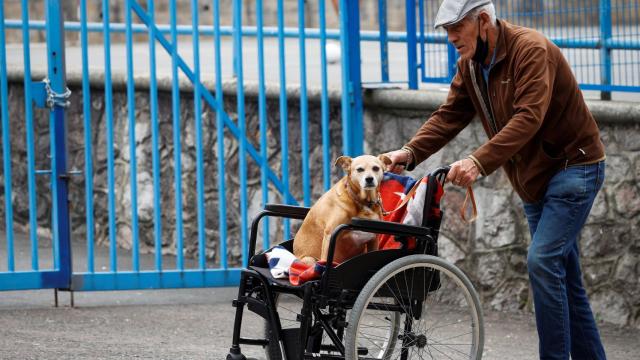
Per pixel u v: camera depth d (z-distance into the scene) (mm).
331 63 12547
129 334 9219
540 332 7254
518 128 6812
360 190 7000
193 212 13078
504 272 10508
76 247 13812
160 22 27750
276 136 12188
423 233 6844
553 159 7184
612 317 9781
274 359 7418
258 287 7266
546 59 6918
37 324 9453
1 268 12203
